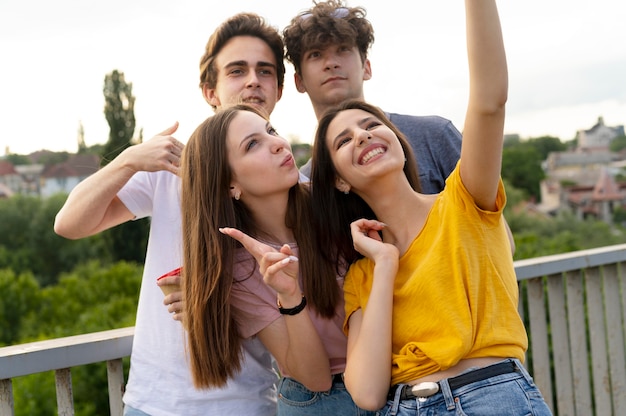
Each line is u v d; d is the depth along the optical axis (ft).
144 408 6.18
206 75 8.34
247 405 6.28
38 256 107.96
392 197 6.17
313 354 6.01
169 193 6.59
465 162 5.66
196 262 5.98
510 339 5.59
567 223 93.76
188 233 6.08
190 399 6.14
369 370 5.70
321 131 6.42
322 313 6.29
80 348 6.44
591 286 9.38
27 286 62.64
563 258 8.91
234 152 6.08
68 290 62.59
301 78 8.61
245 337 6.21
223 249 6.04
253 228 6.38
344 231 6.51
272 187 6.07
